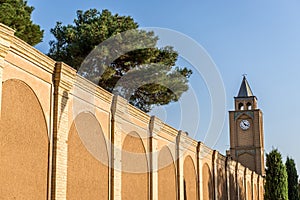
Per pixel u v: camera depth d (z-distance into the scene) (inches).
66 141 597.0
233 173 1604.3
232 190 1562.5
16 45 499.5
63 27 1237.1
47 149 563.5
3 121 483.2
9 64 493.0
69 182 602.9
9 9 1032.8
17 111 507.5
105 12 1224.2
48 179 561.6
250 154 2596.0
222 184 1427.2
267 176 1723.7
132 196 793.6
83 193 636.7
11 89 498.0
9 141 491.8
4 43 470.6
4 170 481.1
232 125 2652.6
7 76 489.1
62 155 585.3
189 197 1104.8
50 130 570.3
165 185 956.6
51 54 1216.8
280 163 1721.2
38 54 539.5
